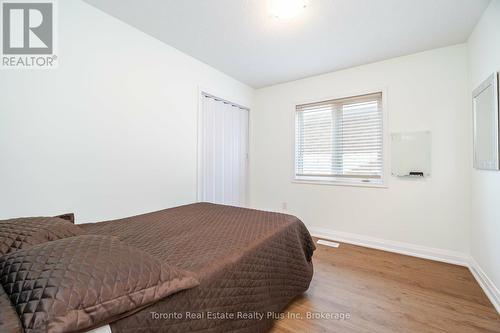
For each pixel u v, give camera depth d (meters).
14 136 1.43
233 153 3.44
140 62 2.12
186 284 0.84
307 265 1.69
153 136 2.24
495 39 1.62
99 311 0.61
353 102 2.95
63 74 1.63
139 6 1.78
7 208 1.40
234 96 3.32
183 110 2.54
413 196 2.50
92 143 1.79
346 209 2.92
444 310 1.54
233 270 1.05
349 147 2.98
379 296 1.70
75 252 0.73
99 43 1.82
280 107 3.52
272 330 1.35
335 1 1.69
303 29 2.07
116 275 0.69
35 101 1.51
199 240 1.28
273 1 1.71
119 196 1.97
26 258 0.71
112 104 1.91
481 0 1.66
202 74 2.78
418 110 2.46
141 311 0.73
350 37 2.19
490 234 1.73
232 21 1.96
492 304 1.59
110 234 1.37
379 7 1.75
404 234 2.55
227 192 3.33
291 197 3.41
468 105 2.22
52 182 1.58
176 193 2.47
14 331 0.51
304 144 3.36
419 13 1.82
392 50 2.43
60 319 0.55
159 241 1.26
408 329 1.36
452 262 2.26
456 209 2.29
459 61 2.27
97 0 1.71
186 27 2.06
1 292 0.62
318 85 3.16
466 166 2.24
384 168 2.66
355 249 2.64
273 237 1.40
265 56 2.62
